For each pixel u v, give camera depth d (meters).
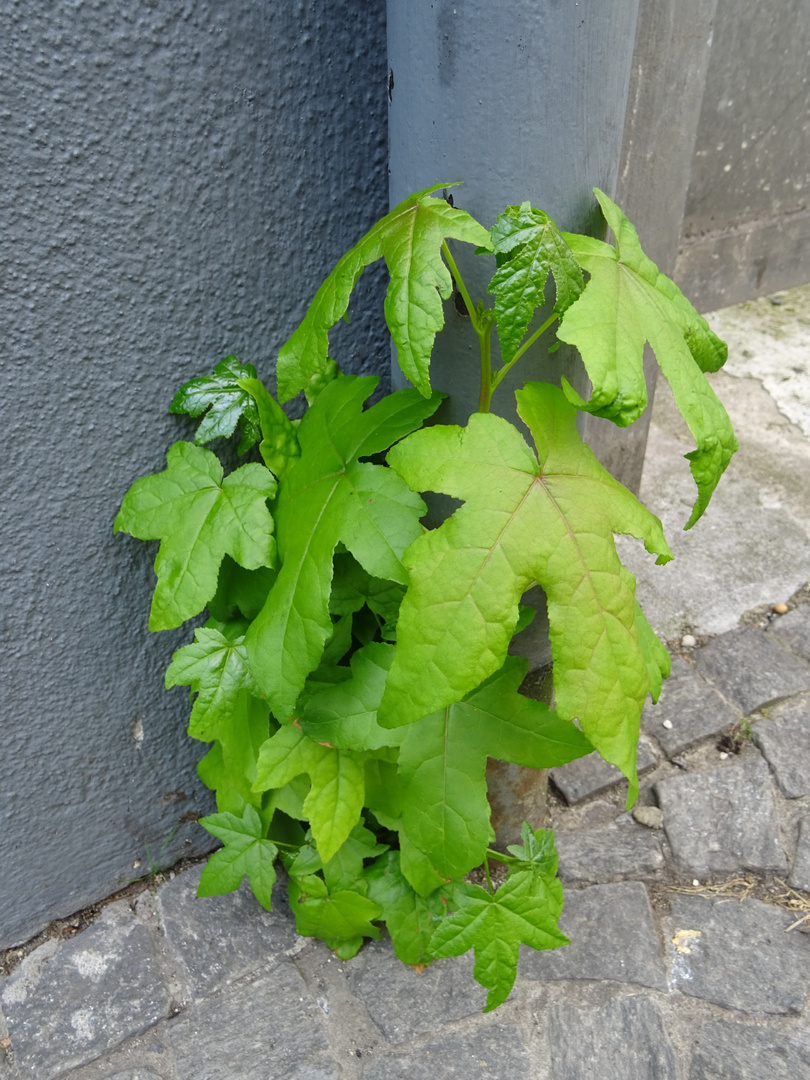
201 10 0.39
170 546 0.45
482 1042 0.53
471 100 0.38
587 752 0.46
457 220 0.36
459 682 0.36
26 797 0.55
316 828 0.46
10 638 0.49
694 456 0.39
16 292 0.41
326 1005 0.55
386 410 0.43
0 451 0.44
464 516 0.36
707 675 0.78
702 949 0.57
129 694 0.56
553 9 0.36
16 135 0.37
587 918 0.59
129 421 0.47
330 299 0.39
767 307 1.32
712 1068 0.51
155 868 0.63
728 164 0.96
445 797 0.46
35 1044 0.54
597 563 0.37
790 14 0.88
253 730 0.50
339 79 0.45
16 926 0.59
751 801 0.67
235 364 0.48
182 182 0.42
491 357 0.45
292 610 0.40
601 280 0.38
